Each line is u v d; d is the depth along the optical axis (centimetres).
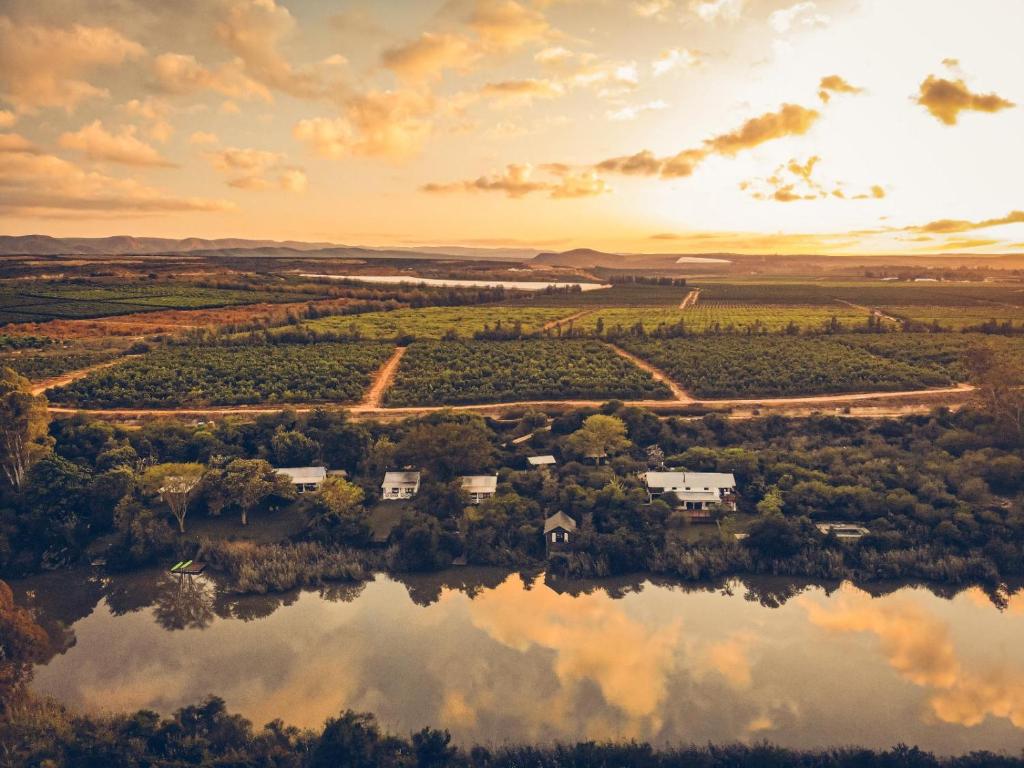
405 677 7850
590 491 11481
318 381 18100
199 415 15825
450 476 12238
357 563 10000
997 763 6375
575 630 8731
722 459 12475
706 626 8788
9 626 7988
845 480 11781
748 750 6525
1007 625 8706
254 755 6366
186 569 10094
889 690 7569
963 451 13212
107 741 6494
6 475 12256
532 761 6431
